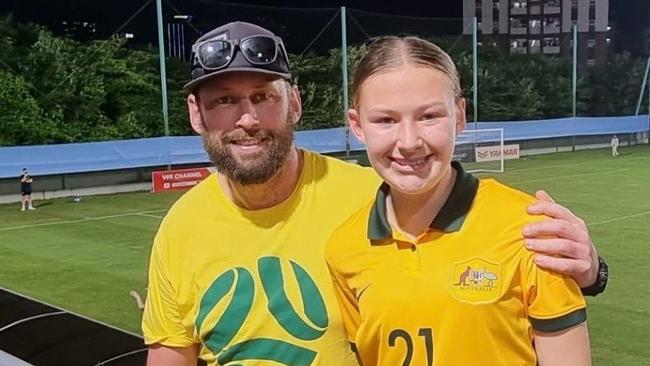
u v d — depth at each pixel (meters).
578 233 2.04
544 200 2.12
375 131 2.12
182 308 2.60
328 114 35.50
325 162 2.65
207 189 2.63
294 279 2.48
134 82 31.77
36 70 29.59
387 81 2.08
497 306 2.02
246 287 2.51
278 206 2.54
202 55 2.43
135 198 23.55
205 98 2.46
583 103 44.91
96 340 4.20
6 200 23.58
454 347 2.04
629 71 46.09
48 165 23.55
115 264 13.22
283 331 2.48
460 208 2.13
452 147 2.11
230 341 2.53
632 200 20.17
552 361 2.03
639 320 8.86
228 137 2.45
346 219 2.45
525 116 42.28
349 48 35.50
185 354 2.66
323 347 2.47
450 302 2.05
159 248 2.65
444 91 2.08
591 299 9.79
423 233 2.14
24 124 28.19
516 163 31.48
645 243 14.02
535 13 73.88
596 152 36.50
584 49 68.00
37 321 4.58
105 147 24.34
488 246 2.07
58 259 13.81
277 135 2.45
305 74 36.66
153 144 25.05
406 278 2.13
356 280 2.26
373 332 2.19
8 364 2.83
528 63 44.06
